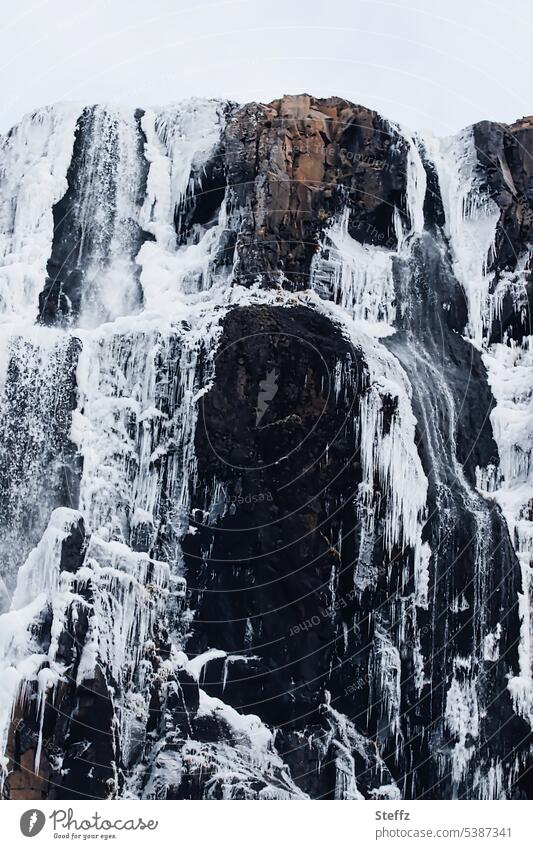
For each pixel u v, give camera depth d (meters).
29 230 36.12
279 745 31.80
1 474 33.25
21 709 29.81
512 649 33.81
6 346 34.12
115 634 31.48
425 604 33.44
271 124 35.53
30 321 35.00
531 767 33.09
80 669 30.41
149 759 30.84
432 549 33.75
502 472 35.22
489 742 33.09
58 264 36.03
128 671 31.42
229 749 31.28
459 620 33.66
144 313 34.59
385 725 32.72
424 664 33.19
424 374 35.16
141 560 32.34
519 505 34.75
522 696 33.44
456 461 34.69
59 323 35.38
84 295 35.78
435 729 32.97
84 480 33.09
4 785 29.33
